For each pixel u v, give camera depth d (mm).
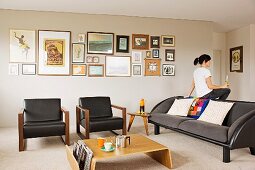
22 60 5000
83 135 4262
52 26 5137
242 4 4711
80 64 5281
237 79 6984
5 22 4930
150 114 4500
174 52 5836
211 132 3055
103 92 5426
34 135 3414
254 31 6445
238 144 2822
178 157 3119
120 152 2555
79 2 4555
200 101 4113
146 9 5039
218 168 2740
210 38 6070
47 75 5117
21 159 3043
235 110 3533
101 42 5391
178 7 4902
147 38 5664
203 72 4344
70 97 5246
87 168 2414
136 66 5605
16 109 5004
